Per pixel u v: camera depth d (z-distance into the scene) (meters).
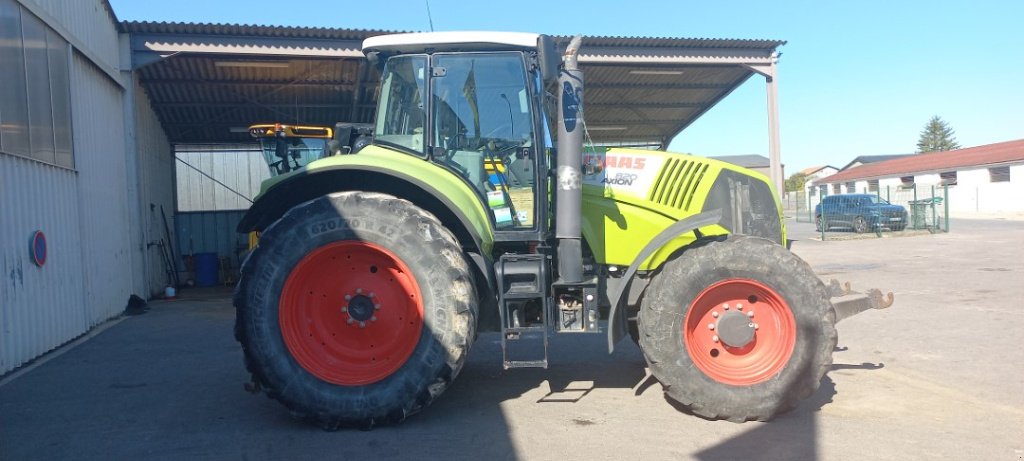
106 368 6.82
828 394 5.31
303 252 4.59
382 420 4.55
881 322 8.24
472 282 4.64
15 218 7.04
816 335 4.55
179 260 17.45
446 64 5.26
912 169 42.50
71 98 8.89
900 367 6.14
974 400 5.13
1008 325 7.91
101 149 10.21
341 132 6.20
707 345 4.76
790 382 4.53
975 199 37.38
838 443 4.24
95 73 10.12
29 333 7.23
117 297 10.84
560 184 4.91
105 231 10.25
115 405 5.39
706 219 4.77
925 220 23.50
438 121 5.21
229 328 9.54
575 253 4.88
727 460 3.99
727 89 16.80
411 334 4.65
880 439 4.31
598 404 5.13
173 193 17.44
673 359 4.64
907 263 14.66
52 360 7.30
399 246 4.56
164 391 5.82
